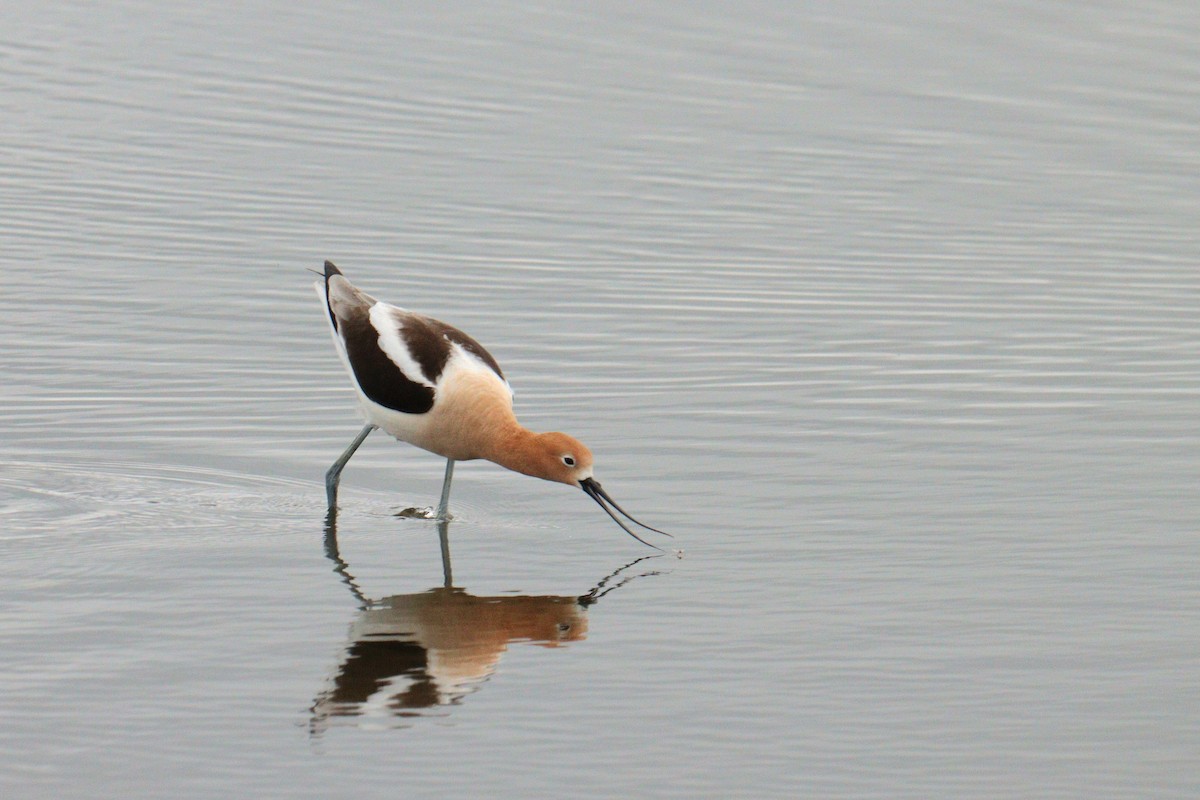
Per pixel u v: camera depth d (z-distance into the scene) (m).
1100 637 10.10
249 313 16.44
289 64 24.67
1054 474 12.93
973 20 27.67
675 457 13.27
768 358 15.61
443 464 13.41
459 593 10.82
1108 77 25.16
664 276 17.83
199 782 8.27
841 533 11.80
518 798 8.16
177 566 11.15
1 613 10.26
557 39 26.16
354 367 12.39
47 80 23.58
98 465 12.93
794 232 19.36
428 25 26.66
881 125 23.09
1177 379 15.23
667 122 22.89
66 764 8.41
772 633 10.16
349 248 18.27
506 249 18.45
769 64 25.33
